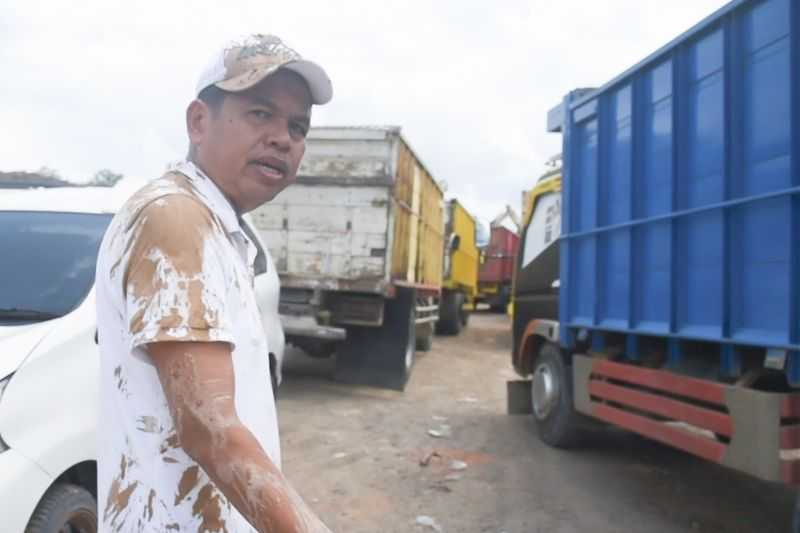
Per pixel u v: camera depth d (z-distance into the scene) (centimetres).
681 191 396
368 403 733
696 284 382
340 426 625
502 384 920
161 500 115
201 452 102
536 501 447
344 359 825
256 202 139
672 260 401
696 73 384
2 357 249
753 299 335
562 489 472
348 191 774
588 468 523
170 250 109
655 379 425
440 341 1421
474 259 1827
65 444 250
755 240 334
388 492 455
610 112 484
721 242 357
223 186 134
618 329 461
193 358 104
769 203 323
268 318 530
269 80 132
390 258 766
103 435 123
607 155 489
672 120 400
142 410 116
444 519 411
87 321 291
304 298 780
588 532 397
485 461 534
